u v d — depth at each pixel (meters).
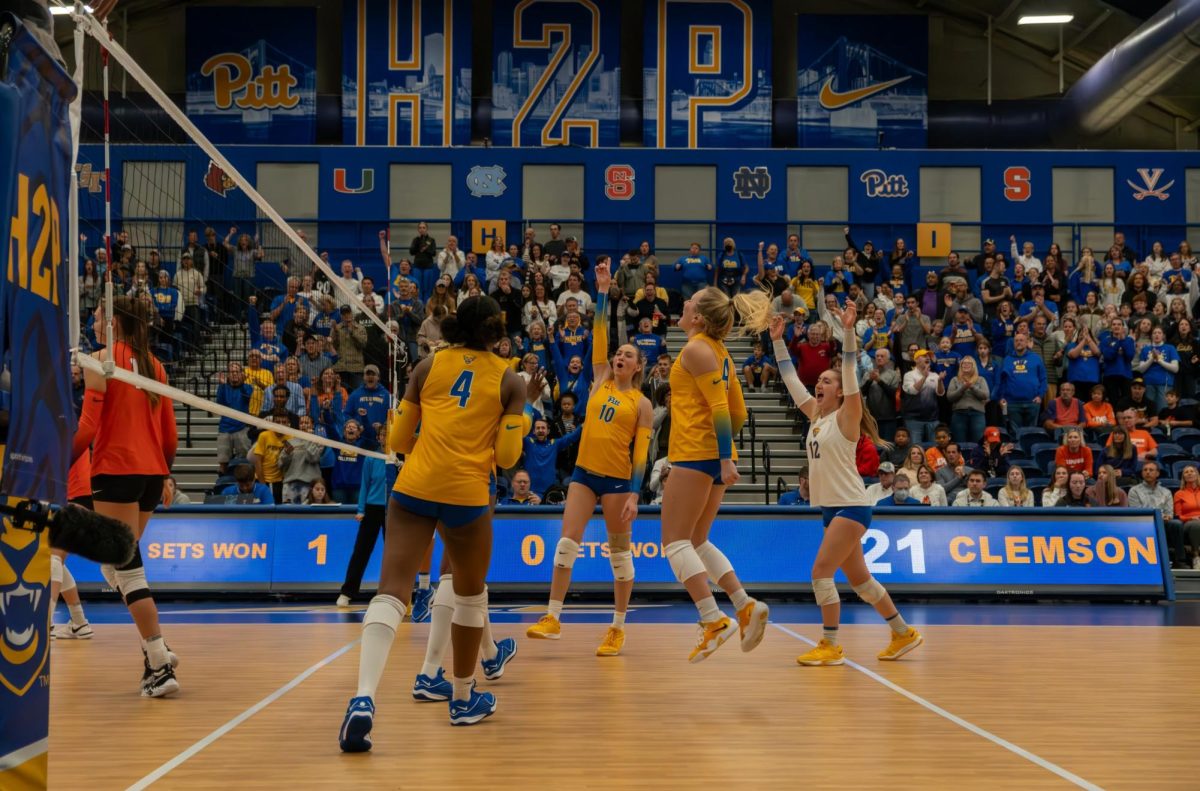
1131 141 26.00
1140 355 16.41
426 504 3.99
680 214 23.20
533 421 13.15
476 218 22.97
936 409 14.84
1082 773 3.40
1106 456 13.71
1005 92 25.91
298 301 14.60
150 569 11.27
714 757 3.63
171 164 19.17
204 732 4.04
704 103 23.98
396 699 4.84
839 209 23.31
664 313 17.78
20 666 2.25
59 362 2.42
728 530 11.40
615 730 4.12
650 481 12.98
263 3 24.78
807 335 16.47
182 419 15.92
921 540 11.49
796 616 9.49
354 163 22.97
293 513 11.53
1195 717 4.44
